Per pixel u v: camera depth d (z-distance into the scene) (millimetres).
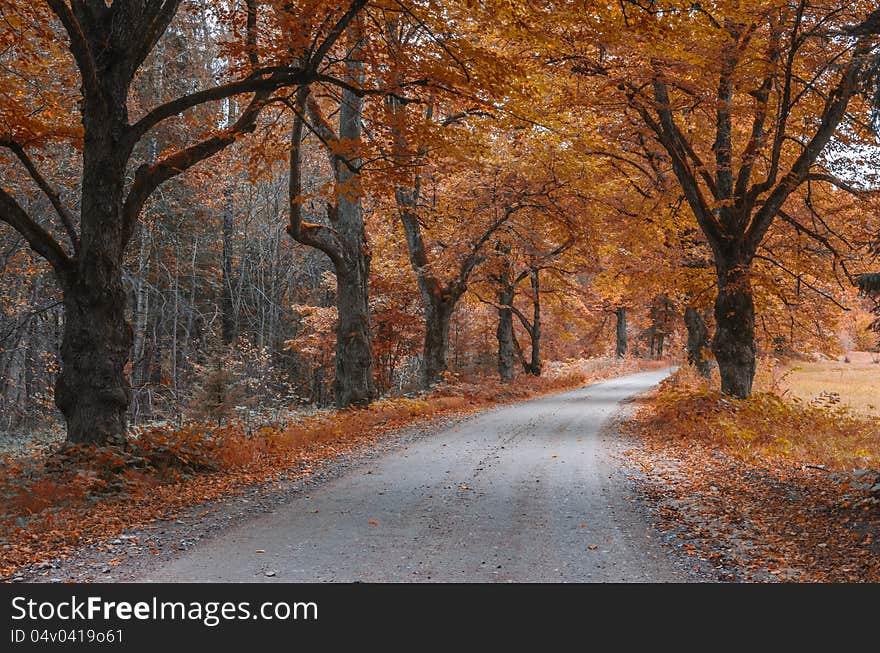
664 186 20812
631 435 16141
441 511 8492
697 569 6215
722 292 17844
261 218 38656
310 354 34344
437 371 26203
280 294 41906
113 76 10734
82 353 10703
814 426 15719
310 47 10828
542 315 48500
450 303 26234
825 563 6328
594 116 19109
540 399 27969
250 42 12156
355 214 20328
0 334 21953
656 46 12297
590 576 6008
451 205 25234
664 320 47594
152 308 33625
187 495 9469
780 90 16766
